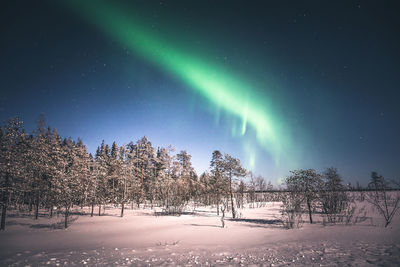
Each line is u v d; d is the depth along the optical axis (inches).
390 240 376.8
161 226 752.3
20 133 820.6
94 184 1151.0
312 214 922.1
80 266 252.8
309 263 244.4
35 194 1047.0
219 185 1173.1
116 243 496.4
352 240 394.9
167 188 1557.6
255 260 273.7
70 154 1179.9
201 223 805.2
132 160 1582.2
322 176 744.3
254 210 1411.2
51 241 543.2
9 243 524.4
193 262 271.4
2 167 762.2
